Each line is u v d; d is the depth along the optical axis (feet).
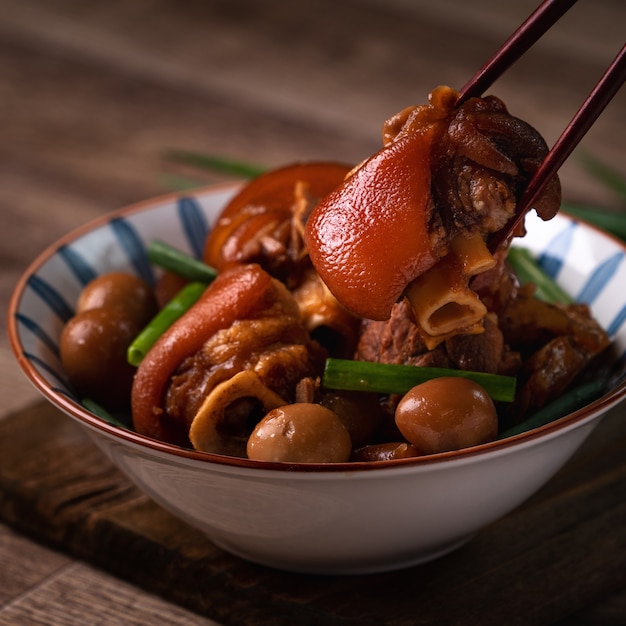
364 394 2.15
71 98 3.60
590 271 2.34
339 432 2.06
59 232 2.86
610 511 2.24
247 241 2.28
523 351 2.25
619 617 2.13
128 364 2.28
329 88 3.63
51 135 3.36
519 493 2.08
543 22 2.01
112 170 3.15
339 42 3.97
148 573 2.19
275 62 3.82
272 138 3.29
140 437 2.01
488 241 2.04
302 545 2.07
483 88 2.04
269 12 4.23
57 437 2.38
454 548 2.18
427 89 3.59
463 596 2.13
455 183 2.01
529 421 2.15
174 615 2.15
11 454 2.34
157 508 2.25
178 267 2.36
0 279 2.73
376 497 1.99
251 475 1.97
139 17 4.18
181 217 2.47
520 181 2.03
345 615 2.11
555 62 3.75
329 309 2.22
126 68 3.79
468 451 1.97
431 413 2.05
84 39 3.99
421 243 1.99
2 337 2.61
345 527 2.03
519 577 2.15
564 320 2.22
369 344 2.21
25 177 3.10
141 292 2.35
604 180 2.72
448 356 2.15
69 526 2.23
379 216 1.99
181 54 3.88
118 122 3.44
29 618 2.14
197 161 2.74
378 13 4.20
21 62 3.83
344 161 3.12
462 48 3.89
